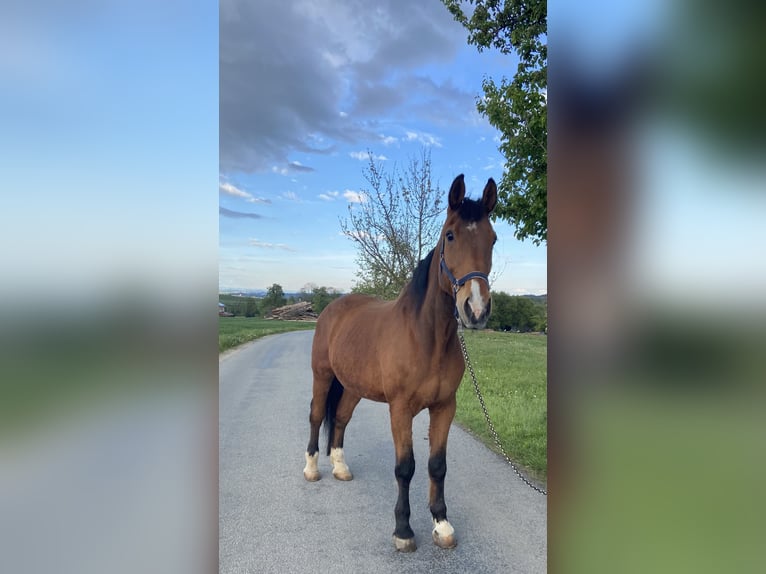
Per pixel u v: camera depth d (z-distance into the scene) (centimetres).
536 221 305
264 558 239
